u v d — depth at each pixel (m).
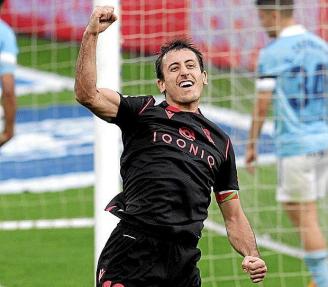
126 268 18.67
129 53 36.56
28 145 49.44
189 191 18.58
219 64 42.25
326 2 37.06
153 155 18.66
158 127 18.81
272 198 35.97
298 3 36.81
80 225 38.19
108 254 18.89
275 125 29.42
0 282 31.23
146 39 35.06
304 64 29.17
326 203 32.47
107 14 17.95
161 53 19.22
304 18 37.25
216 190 19.80
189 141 18.86
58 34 60.94
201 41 40.50
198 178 18.72
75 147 49.19
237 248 19.67
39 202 41.53
